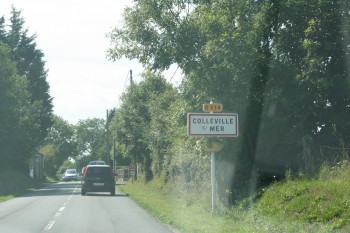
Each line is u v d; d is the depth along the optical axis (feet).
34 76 245.86
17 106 187.42
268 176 69.36
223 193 73.31
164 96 139.44
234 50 67.05
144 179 173.47
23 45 245.45
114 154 252.21
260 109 68.23
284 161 68.85
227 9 67.82
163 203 92.22
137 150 176.24
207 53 68.33
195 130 62.90
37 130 200.03
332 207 49.57
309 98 66.18
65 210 82.64
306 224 49.73
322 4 64.49
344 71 66.08
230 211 64.80
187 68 73.31
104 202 99.81
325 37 65.92
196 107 72.74
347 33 64.90
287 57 68.90
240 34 66.64
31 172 238.07
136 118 176.45
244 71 68.18
